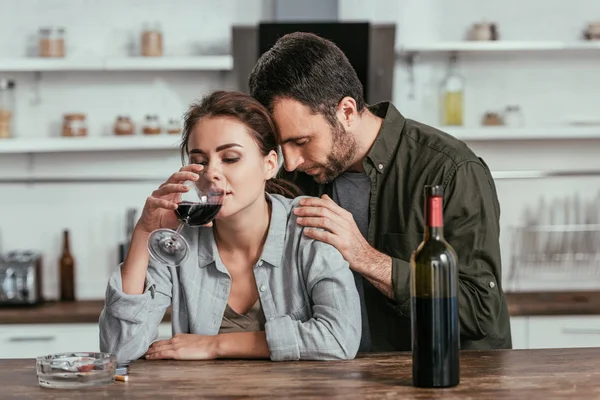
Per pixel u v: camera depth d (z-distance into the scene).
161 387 1.98
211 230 2.45
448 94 4.88
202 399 1.86
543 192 5.11
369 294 2.79
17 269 4.68
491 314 2.66
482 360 2.22
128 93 5.03
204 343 2.30
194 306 2.41
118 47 5.02
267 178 2.42
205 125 2.30
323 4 4.87
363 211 2.88
